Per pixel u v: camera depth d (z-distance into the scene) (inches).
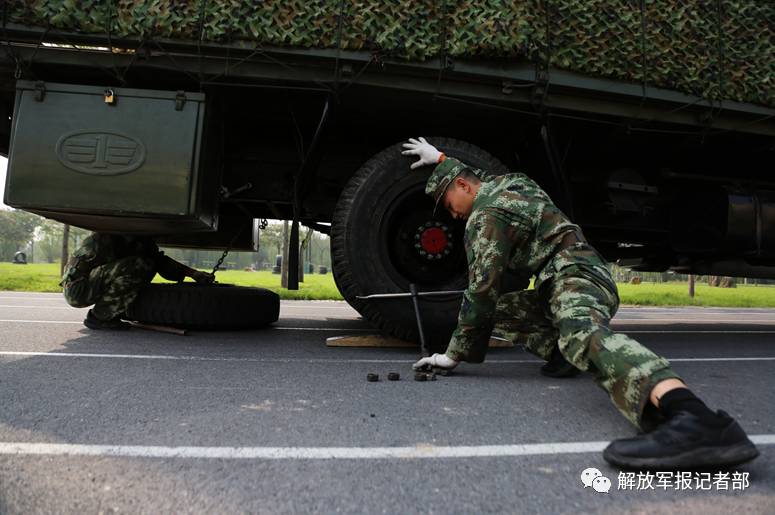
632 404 58.4
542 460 59.0
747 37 129.6
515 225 82.7
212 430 66.6
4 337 139.3
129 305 152.3
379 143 150.7
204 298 152.6
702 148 151.3
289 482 51.9
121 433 64.9
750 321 297.0
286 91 123.1
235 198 147.8
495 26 114.5
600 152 152.1
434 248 128.4
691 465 52.1
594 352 63.2
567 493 50.8
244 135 149.2
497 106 124.3
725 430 52.0
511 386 93.9
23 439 62.3
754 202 152.9
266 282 671.8
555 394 88.4
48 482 50.8
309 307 322.0
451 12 116.3
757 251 153.3
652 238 176.2
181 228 127.4
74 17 108.3
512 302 100.7
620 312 386.3
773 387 100.9
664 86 124.0
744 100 128.1
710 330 228.7
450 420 72.9
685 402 54.7
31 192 112.1
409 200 127.2
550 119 128.0
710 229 155.2
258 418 71.9
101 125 113.3
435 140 128.0
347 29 113.1
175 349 125.7
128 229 132.3
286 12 112.5
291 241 133.6
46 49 112.7
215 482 51.5
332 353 126.5
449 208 97.8
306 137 148.9
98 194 112.8
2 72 118.1
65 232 539.8
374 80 117.6
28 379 91.7
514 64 117.9
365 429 68.2
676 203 160.7
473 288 85.9
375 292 123.5
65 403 77.3
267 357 118.9
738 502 49.5
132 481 51.4
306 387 90.1
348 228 123.9
